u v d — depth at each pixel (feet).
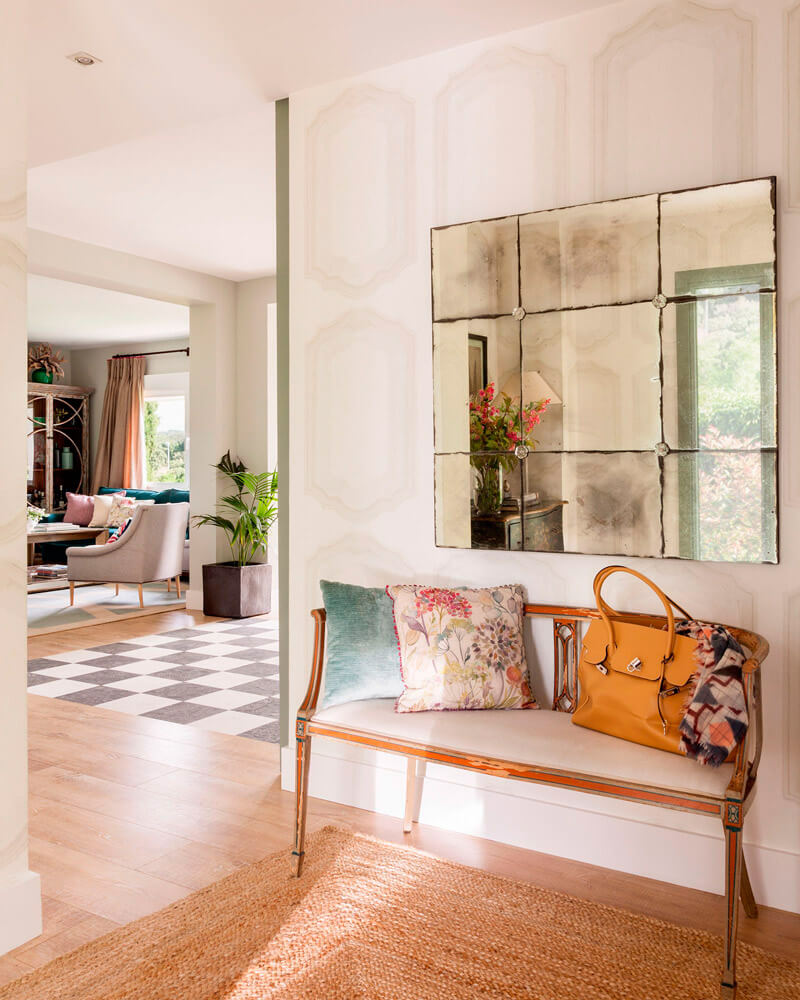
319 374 10.28
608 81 8.34
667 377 8.00
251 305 23.31
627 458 8.22
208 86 10.28
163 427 34.24
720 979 6.33
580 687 8.13
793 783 7.54
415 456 9.59
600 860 8.28
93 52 9.45
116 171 14.78
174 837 8.86
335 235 10.11
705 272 7.80
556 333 8.57
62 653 18.11
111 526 29.81
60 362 35.19
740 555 7.72
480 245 8.98
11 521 6.98
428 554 9.55
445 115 9.29
